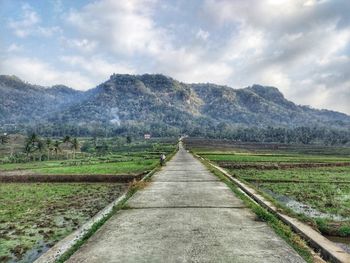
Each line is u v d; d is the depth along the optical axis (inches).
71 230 538.6
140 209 472.7
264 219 403.5
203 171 1101.1
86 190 1114.7
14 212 704.4
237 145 5590.6
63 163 2743.6
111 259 269.7
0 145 4992.6
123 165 1973.4
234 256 274.1
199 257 271.6
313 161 2263.8
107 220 406.6
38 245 460.1
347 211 642.2
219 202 522.0
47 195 997.8
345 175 1454.2
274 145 5974.4
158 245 304.3
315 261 273.1
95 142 5521.7
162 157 1395.2
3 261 398.9
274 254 279.7
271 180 1212.5
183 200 541.6
